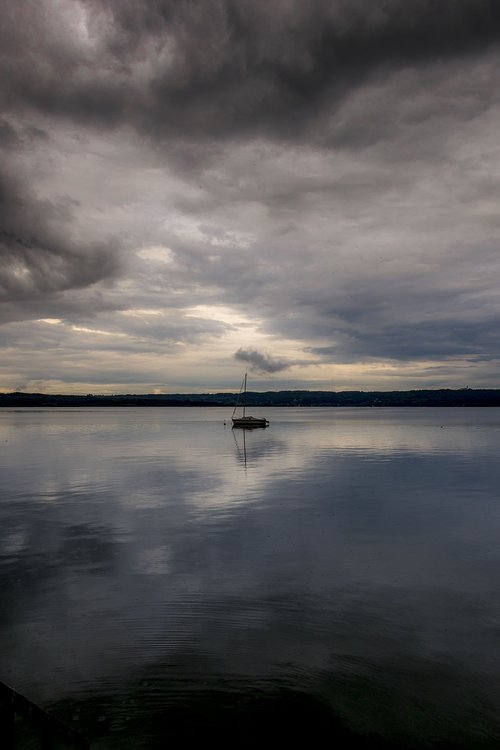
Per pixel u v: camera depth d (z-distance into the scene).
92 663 11.18
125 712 9.42
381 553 19.28
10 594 15.19
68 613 13.82
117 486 35.28
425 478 38.94
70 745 7.83
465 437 88.56
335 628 12.95
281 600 14.75
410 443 75.62
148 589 15.58
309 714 9.40
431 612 13.95
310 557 18.80
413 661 11.34
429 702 9.81
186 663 11.18
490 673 10.88
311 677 10.65
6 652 11.69
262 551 19.55
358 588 15.73
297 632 12.70
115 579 16.48
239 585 15.93
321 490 33.44
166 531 22.56
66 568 17.55
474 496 31.00
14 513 26.33
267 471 43.47
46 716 7.30
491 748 8.54
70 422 165.38
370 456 56.59
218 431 113.19
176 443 76.69
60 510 27.08
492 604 14.52
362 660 11.38
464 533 22.14
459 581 16.31
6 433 102.00
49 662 11.23
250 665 11.12
